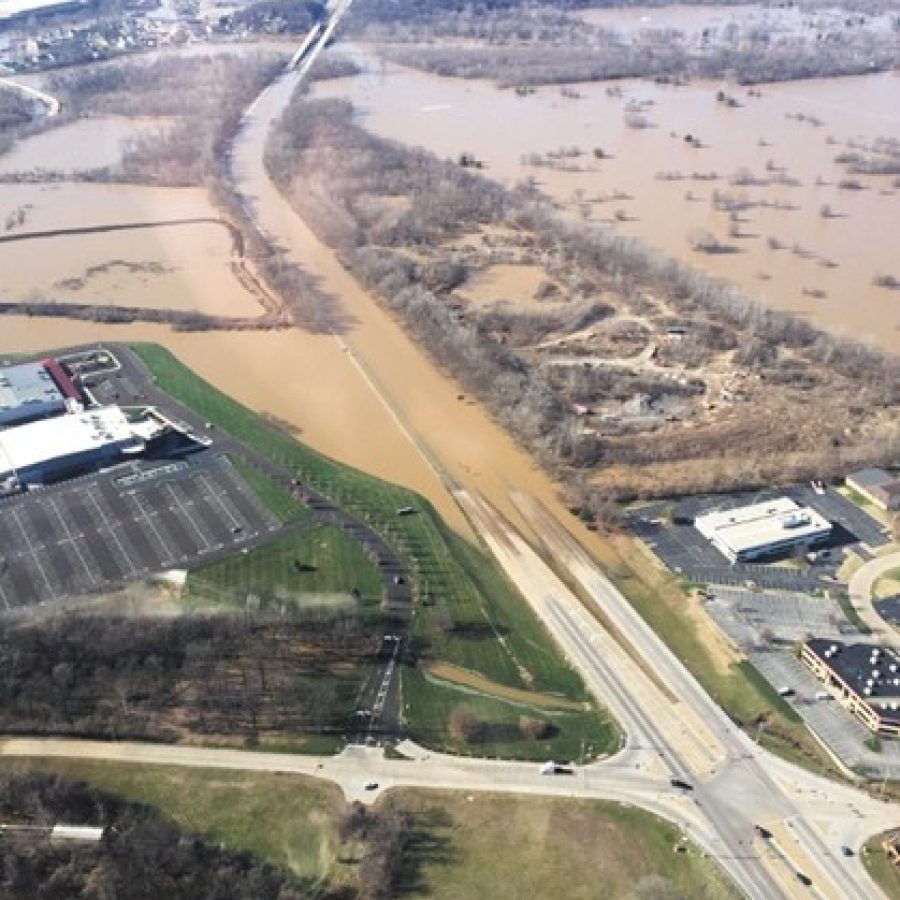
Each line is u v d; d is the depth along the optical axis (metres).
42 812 186.38
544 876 181.00
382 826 186.75
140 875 176.38
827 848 188.25
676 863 184.38
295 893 174.50
